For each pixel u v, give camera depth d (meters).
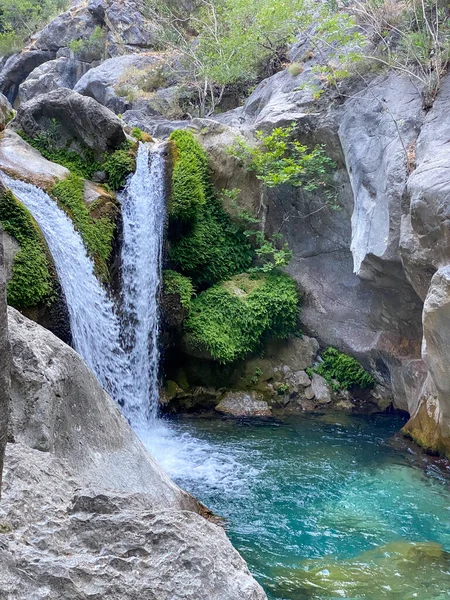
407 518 5.11
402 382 8.02
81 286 7.32
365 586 3.98
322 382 8.78
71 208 7.71
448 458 6.37
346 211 8.72
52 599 1.84
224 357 8.50
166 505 3.51
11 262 6.49
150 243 8.80
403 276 7.30
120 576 1.97
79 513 2.30
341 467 6.32
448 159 6.16
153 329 8.52
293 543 4.63
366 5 8.97
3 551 1.93
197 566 2.04
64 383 3.39
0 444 1.42
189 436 7.37
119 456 3.54
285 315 8.88
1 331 1.38
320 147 8.83
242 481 5.91
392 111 7.66
